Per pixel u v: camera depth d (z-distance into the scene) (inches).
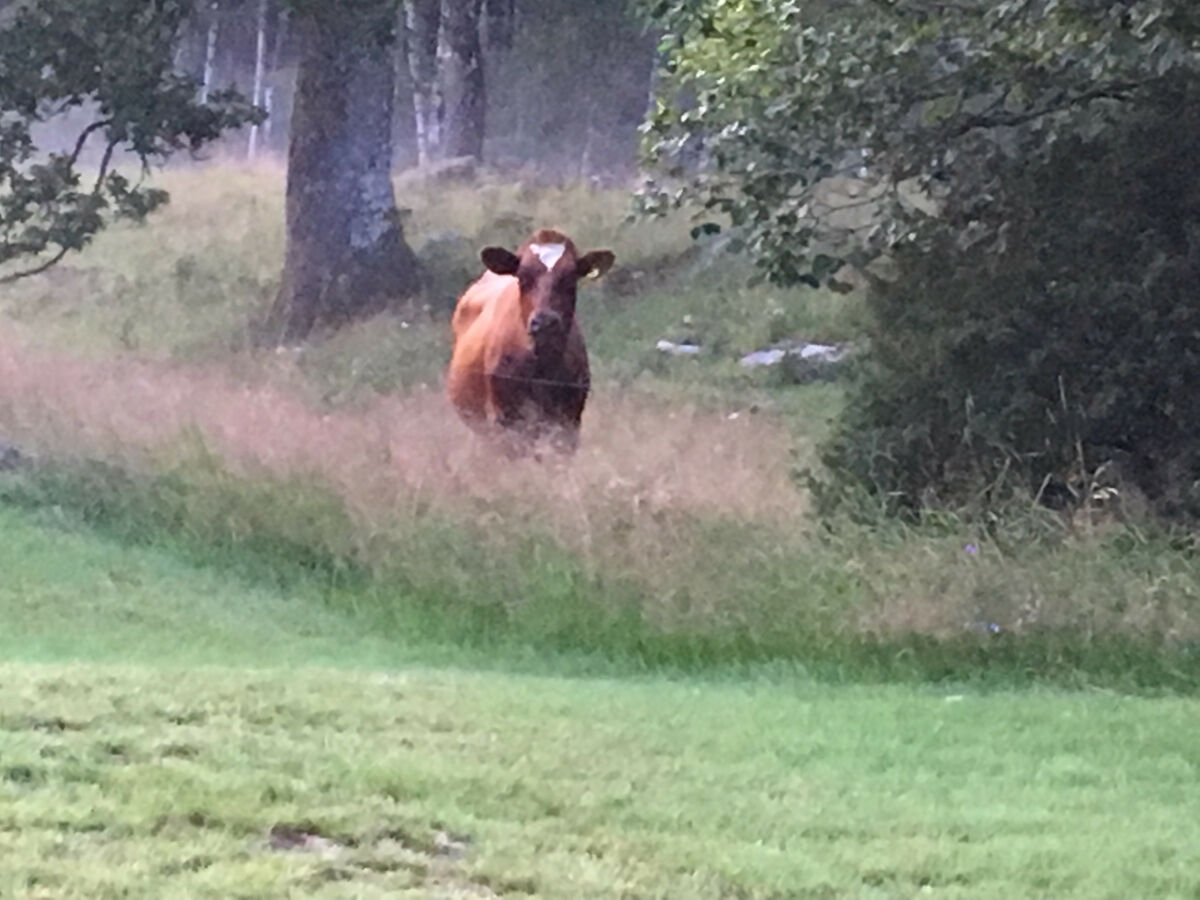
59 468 548.7
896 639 395.2
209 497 498.0
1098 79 479.8
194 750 275.1
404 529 458.6
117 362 725.3
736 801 271.4
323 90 946.1
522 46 1528.1
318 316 940.6
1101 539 426.3
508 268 557.9
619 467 504.7
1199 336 468.1
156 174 1284.4
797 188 544.7
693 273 916.0
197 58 1736.0
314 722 301.1
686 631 402.9
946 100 496.1
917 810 271.3
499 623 419.2
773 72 484.1
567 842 244.7
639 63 1492.4
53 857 224.4
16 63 768.3
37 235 811.4
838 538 438.3
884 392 499.5
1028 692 372.2
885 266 541.6
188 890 215.8
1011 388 482.0
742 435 609.9
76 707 294.5
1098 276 477.7
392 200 962.7
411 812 250.7
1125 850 253.4
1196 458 466.6
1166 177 479.2
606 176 1231.5
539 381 548.7
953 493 474.9
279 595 458.3
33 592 450.3
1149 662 386.9
